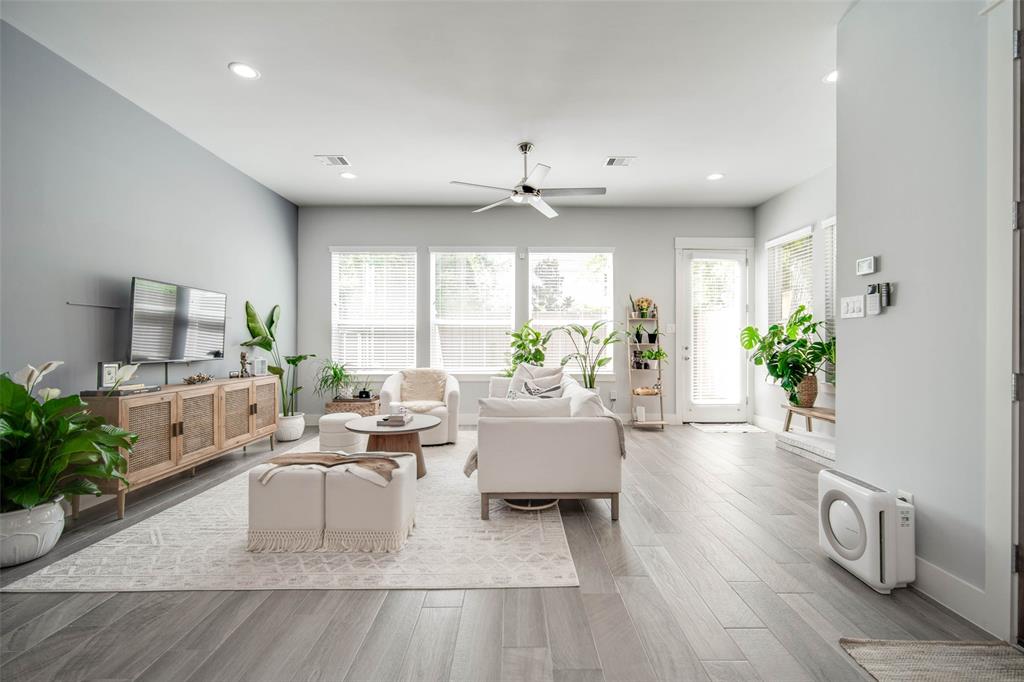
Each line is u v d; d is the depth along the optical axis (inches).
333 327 241.1
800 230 203.2
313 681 58.9
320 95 131.3
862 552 81.6
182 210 157.2
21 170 105.6
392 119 145.6
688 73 121.0
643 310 236.1
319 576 85.1
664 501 127.6
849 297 97.9
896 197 86.3
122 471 112.2
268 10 96.9
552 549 96.8
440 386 211.5
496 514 117.1
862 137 94.6
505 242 242.5
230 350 184.2
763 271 236.8
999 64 67.5
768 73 121.0
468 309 243.1
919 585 80.7
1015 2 65.9
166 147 149.3
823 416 169.3
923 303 80.5
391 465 100.0
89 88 121.6
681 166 186.7
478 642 66.8
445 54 112.5
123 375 115.1
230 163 182.7
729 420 247.3
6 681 58.5
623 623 71.4
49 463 93.5
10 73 102.7
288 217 231.3
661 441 203.6
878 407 90.5
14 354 104.4
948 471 76.1
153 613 73.7
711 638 67.7
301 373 239.6
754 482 144.9
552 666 61.7
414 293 241.6
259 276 205.3
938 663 62.4
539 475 112.8
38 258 109.5
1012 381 66.6
